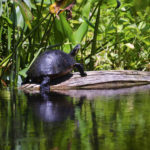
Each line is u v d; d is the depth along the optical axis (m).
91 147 2.85
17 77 8.21
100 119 4.02
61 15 8.22
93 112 4.50
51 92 7.10
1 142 3.04
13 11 8.02
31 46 8.80
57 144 2.95
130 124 3.72
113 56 9.59
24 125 3.73
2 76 8.31
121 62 9.75
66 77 7.99
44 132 3.39
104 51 9.56
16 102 5.53
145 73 8.63
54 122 3.87
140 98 5.89
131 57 9.73
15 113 4.48
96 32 8.94
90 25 8.51
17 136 3.24
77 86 7.77
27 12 6.98
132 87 8.01
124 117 4.12
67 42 9.05
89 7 8.52
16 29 9.05
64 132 3.38
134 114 4.32
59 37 8.66
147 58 9.84
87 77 8.00
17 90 7.47
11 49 8.92
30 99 5.93
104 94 6.62
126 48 9.98
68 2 7.52
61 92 7.11
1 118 4.14
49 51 8.12
